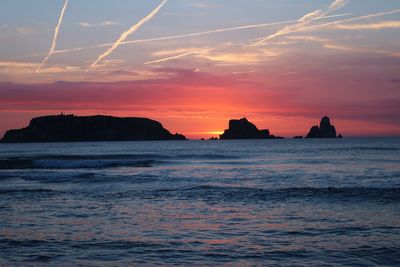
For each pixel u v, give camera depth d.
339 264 9.66
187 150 92.19
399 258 10.04
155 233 12.80
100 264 9.74
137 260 10.05
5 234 12.77
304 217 15.06
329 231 12.78
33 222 14.60
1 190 23.94
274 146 116.94
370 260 9.92
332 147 100.00
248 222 14.34
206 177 31.03
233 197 20.22
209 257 10.27
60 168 43.50
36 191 23.36
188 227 13.63
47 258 10.22
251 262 9.86
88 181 28.58
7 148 118.00
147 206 17.94
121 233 12.80
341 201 18.47
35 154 75.19
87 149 102.56
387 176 29.92
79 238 12.17
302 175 31.81
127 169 41.09
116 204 18.56
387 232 12.52
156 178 29.86
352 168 38.53
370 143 132.88
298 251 10.70
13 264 9.78
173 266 9.61
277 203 18.34
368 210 16.25
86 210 17.02
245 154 71.56
